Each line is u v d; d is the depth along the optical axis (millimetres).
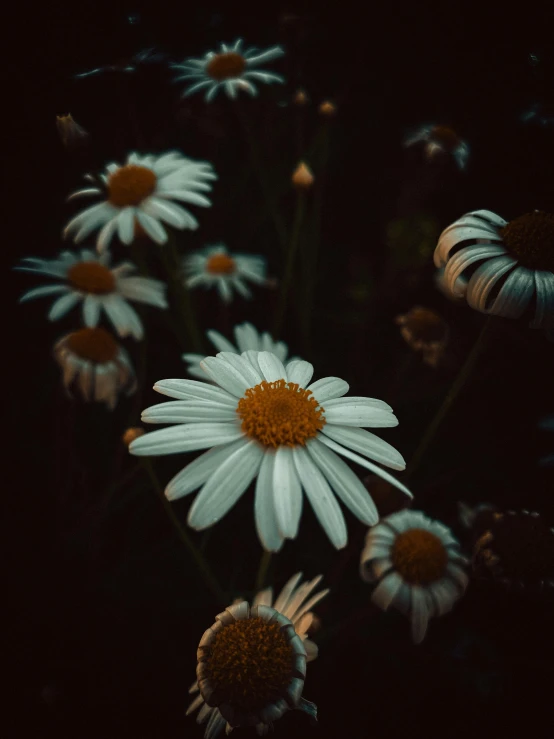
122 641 185
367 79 288
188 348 219
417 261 264
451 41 268
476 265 133
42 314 236
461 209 262
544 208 238
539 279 126
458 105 268
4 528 203
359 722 172
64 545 199
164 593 191
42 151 235
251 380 112
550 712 173
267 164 272
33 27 225
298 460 101
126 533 203
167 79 245
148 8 236
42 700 174
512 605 176
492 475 220
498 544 147
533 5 243
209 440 101
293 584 128
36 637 184
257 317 265
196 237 267
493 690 175
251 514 203
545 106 215
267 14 273
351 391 238
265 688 105
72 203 241
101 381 182
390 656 182
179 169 181
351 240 291
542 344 240
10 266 229
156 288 192
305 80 284
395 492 155
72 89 233
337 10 281
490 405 241
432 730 172
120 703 175
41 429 221
